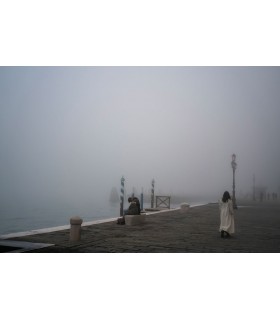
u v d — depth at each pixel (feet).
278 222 57.62
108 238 35.29
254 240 35.40
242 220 62.03
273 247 31.27
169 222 54.24
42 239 33.65
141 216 51.39
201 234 39.65
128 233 39.45
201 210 90.68
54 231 39.73
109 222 52.90
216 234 39.86
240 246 31.65
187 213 77.46
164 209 92.79
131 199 52.80
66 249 28.86
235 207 102.73
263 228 47.62
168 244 32.19
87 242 32.35
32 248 28.89
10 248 29.17
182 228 45.55
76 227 33.04
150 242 33.17
